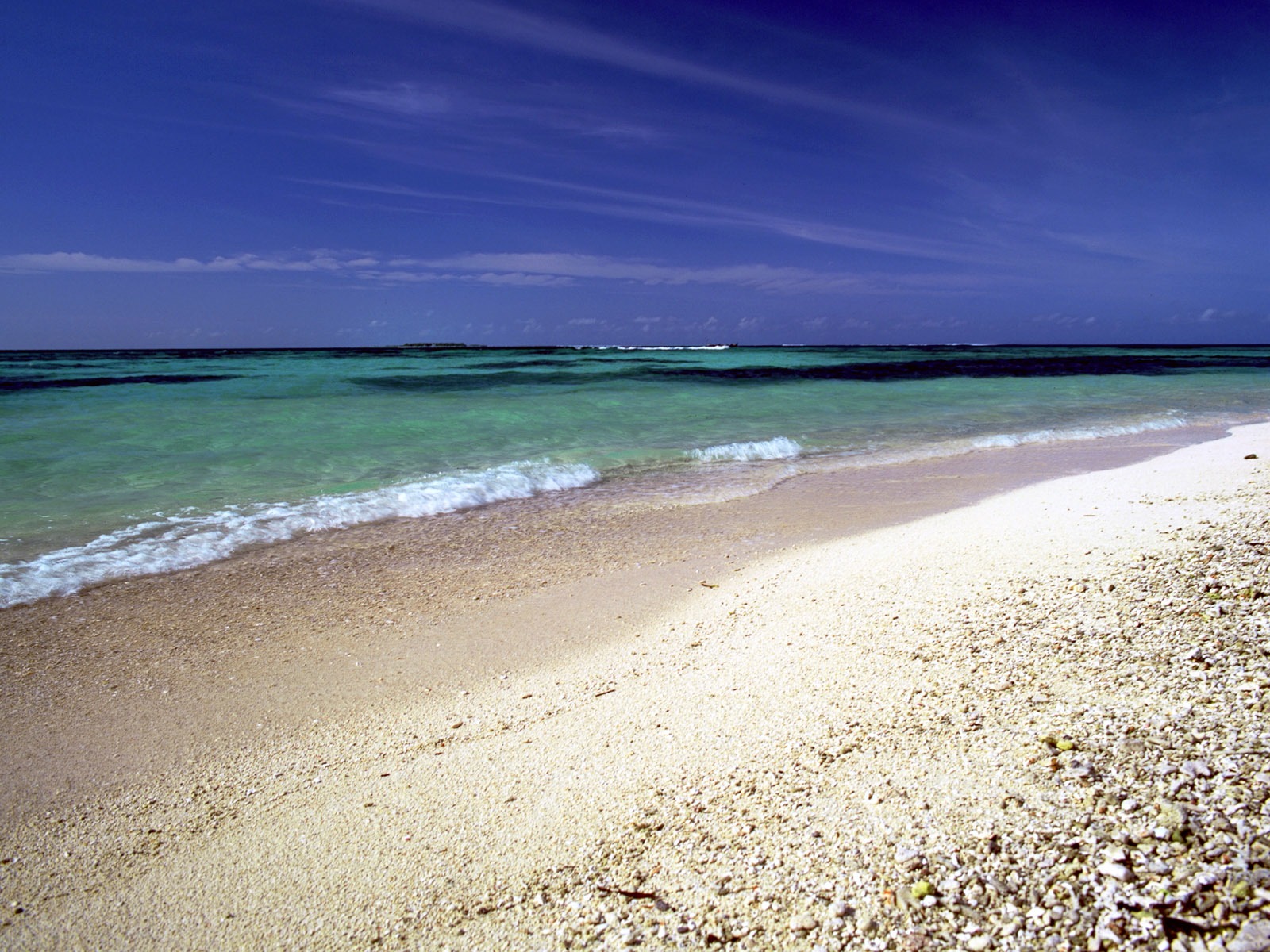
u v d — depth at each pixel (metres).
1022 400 22.56
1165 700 3.25
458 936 2.48
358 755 3.88
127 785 3.66
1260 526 5.90
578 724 3.99
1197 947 2.01
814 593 5.80
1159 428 16.36
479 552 7.44
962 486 10.23
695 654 4.88
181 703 4.48
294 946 2.53
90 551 7.19
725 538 7.87
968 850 2.52
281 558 7.21
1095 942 2.10
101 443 12.15
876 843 2.62
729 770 3.26
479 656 5.13
